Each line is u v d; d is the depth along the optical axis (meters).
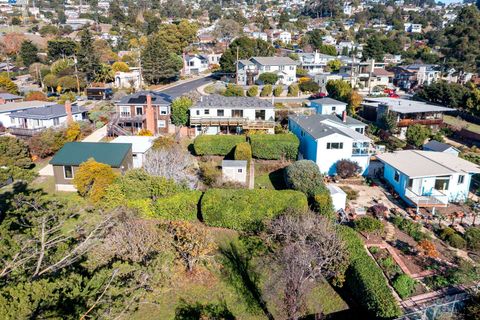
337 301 19.00
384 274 20.06
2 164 32.41
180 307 18.58
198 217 26.38
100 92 67.94
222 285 20.22
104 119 51.88
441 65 84.94
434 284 19.39
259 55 99.94
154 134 47.34
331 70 95.31
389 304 16.69
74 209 23.09
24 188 26.36
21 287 10.64
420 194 29.45
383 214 26.81
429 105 54.88
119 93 66.81
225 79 88.50
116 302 12.43
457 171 29.23
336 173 35.09
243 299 19.33
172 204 25.70
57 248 15.51
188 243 20.88
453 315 17.19
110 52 100.56
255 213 24.58
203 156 39.94
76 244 16.70
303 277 18.58
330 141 34.75
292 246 19.42
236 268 21.45
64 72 76.00
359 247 20.41
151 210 25.89
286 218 22.28
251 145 38.75
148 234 20.11
